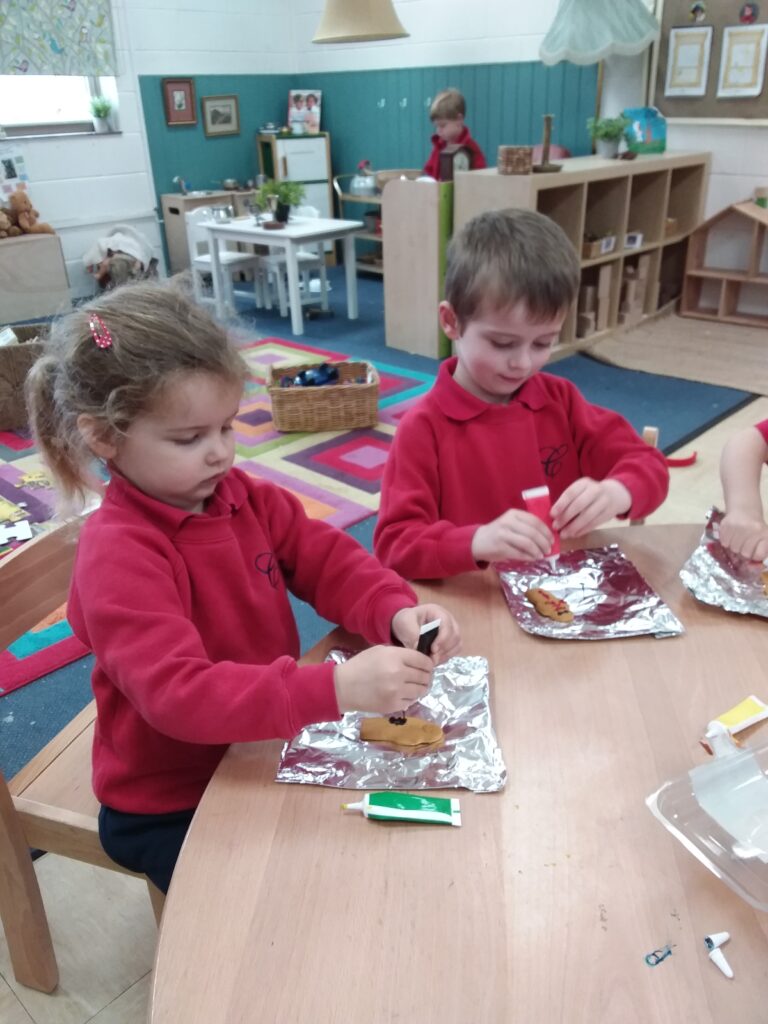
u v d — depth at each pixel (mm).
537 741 737
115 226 5391
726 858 607
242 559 923
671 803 654
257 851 630
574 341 3951
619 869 607
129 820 925
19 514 2543
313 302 5129
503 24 4758
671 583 983
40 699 1776
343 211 6207
